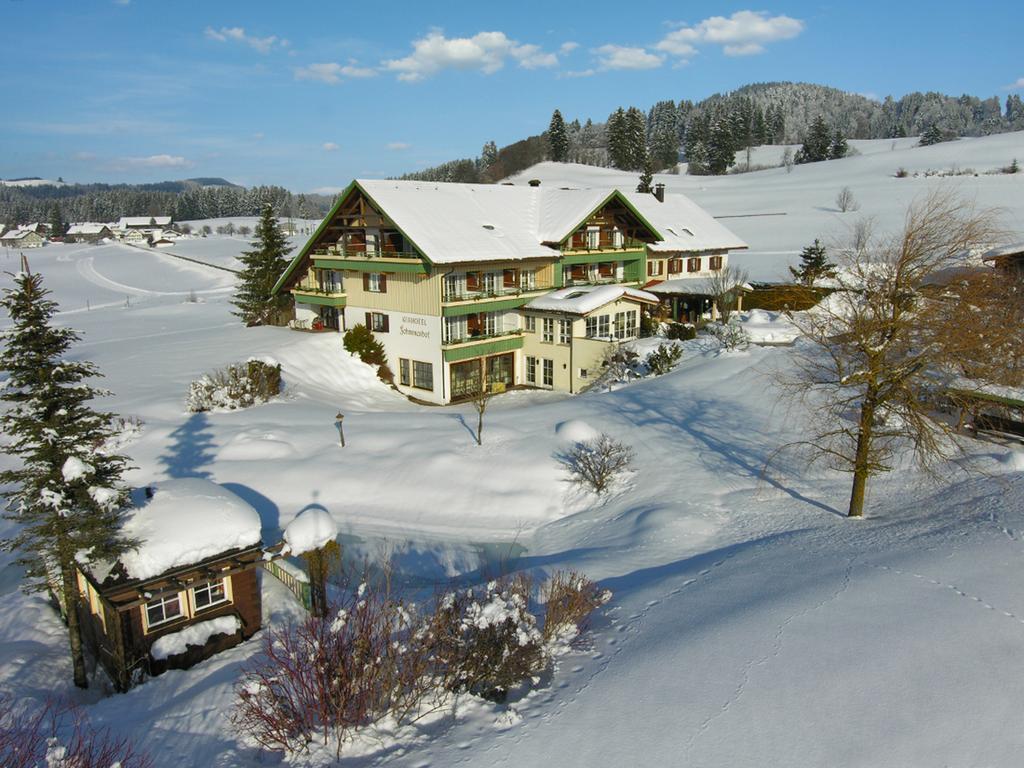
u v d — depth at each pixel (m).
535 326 39.59
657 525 19.47
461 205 40.53
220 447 26.36
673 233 51.59
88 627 16.30
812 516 19.38
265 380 32.03
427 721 10.50
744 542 18.02
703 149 166.38
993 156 124.75
